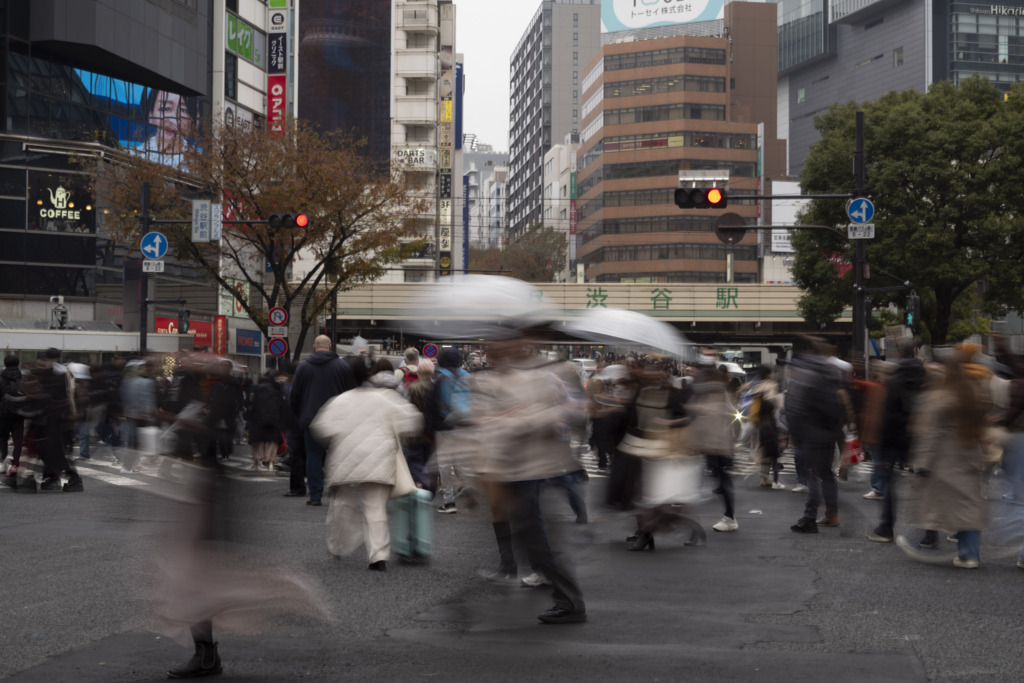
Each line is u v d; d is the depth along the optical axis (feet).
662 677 16.56
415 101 257.96
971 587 25.16
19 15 128.98
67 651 18.16
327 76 236.43
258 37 175.11
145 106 146.20
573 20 511.40
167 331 139.54
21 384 47.67
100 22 132.67
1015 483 29.60
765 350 270.87
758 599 23.49
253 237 103.24
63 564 27.43
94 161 129.29
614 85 360.89
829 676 16.70
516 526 20.66
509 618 21.02
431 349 145.79
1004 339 39.70
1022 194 117.91
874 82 506.48
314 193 98.68
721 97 353.92
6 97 127.75
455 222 311.06
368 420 27.25
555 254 328.70
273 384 61.67
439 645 18.80
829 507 35.68
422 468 38.58
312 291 104.99
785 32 562.25
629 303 191.93
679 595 23.95
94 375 69.41
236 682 16.12
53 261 130.00
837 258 129.08
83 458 69.46
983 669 17.25
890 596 23.91
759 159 351.67
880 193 120.67
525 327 20.70
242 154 100.68
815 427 35.40
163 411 16.72
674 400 32.01
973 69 469.16
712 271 344.69
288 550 30.40
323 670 16.92
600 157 362.12
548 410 20.51
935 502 28.27
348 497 28.32
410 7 256.11
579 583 25.48
